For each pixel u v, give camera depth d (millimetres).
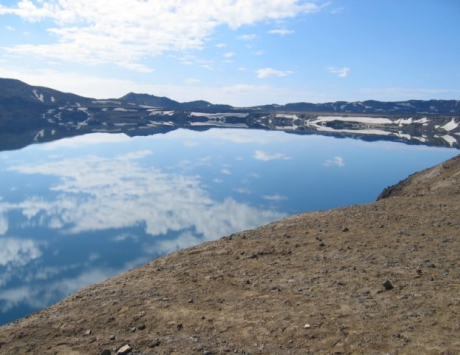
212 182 64438
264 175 70062
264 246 15219
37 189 57562
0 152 90500
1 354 8219
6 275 29984
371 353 7195
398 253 12805
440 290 9664
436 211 18031
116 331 9070
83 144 110125
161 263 14500
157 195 55438
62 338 8883
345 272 11594
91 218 44469
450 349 7051
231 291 10938
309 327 8375
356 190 58094
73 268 31359
